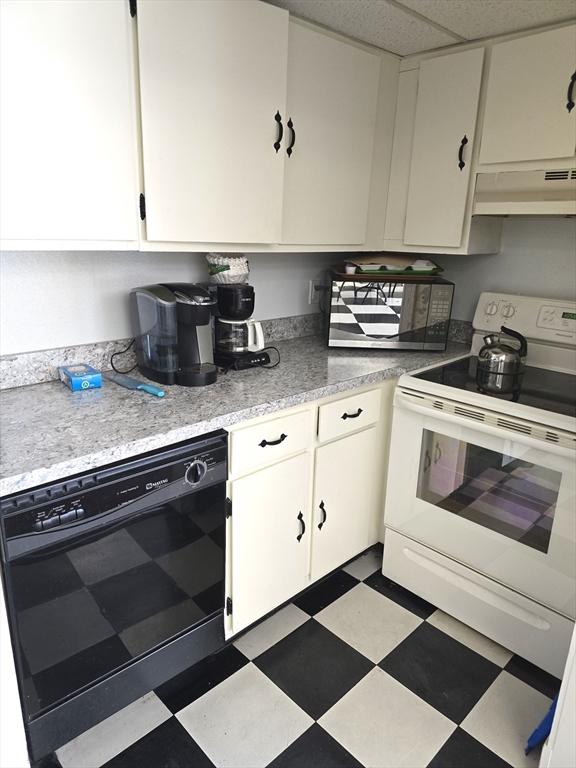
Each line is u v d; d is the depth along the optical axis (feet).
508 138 6.10
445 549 6.12
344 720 4.96
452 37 6.16
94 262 5.57
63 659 4.09
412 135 6.95
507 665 5.65
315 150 6.14
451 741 4.79
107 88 4.30
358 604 6.52
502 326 6.95
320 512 6.12
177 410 4.73
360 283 6.98
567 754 4.14
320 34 5.82
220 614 5.25
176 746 4.66
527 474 5.29
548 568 5.24
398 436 6.36
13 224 4.07
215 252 5.81
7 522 3.50
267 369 6.24
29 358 5.24
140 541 4.34
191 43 4.69
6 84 3.80
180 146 4.85
